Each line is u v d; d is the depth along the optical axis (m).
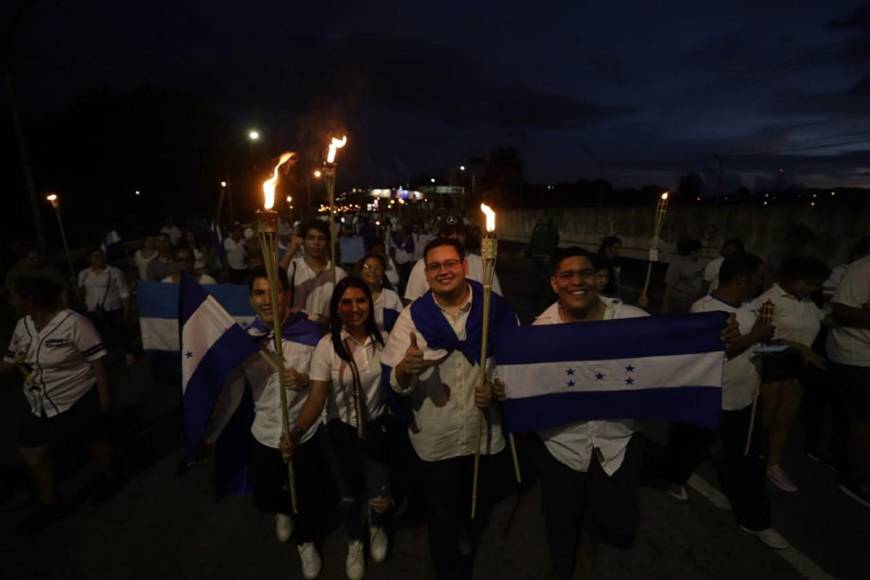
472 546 3.16
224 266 13.18
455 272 2.71
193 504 3.91
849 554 3.22
